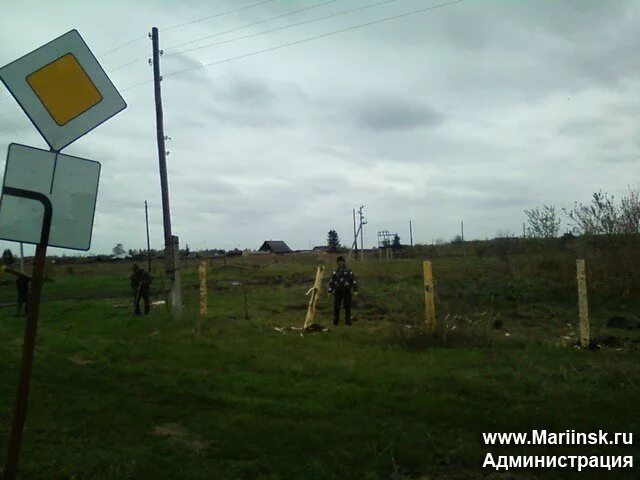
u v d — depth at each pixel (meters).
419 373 9.22
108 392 8.45
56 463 5.49
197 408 7.60
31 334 4.42
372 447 6.02
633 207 20.19
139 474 5.23
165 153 19.61
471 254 34.50
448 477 5.44
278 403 7.74
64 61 4.61
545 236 23.88
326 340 12.58
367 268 30.89
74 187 4.57
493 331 13.11
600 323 15.37
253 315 17.66
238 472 5.38
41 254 4.43
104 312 19.44
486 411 7.23
